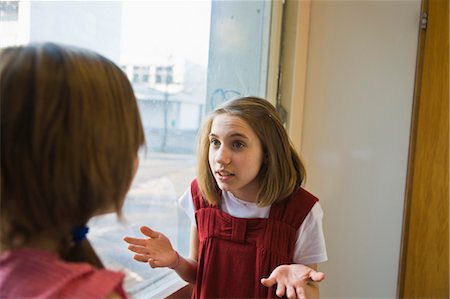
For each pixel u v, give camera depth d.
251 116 0.79
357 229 1.43
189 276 0.90
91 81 0.41
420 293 1.34
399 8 1.36
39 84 0.39
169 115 1.04
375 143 1.40
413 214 1.34
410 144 1.34
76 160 0.39
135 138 0.46
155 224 1.01
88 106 0.40
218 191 0.88
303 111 1.44
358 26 1.39
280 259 0.82
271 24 1.36
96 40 0.81
